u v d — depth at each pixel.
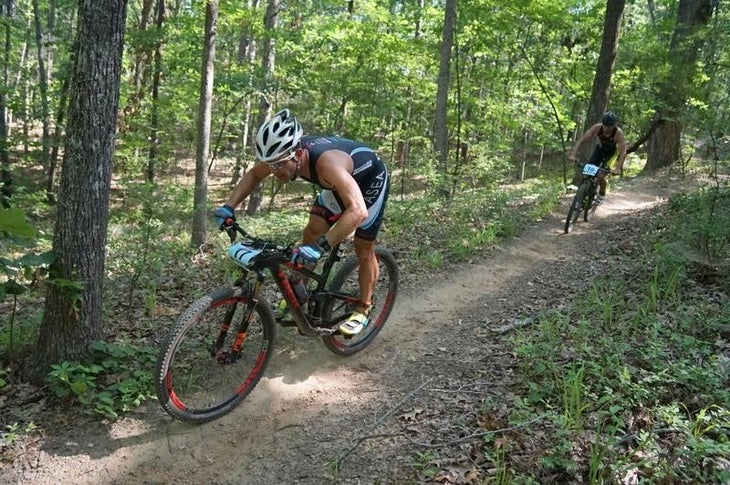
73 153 3.86
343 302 4.30
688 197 8.72
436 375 4.12
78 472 3.20
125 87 15.11
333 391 4.01
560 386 3.58
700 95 11.68
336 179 3.43
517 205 10.39
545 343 4.09
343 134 17.33
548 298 5.60
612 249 7.11
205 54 10.20
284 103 17.56
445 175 10.92
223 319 3.64
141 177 15.95
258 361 3.88
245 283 3.64
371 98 16.28
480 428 3.34
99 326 4.11
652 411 3.25
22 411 3.65
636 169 20.31
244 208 19.28
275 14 15.70
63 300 3.89
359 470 3.15
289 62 16.03
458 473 2.98
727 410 3.19
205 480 3.17
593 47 16.61
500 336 4.67
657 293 4.91
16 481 3.13
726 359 3.75
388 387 4.02
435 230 8.27
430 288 6.01
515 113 18.06
